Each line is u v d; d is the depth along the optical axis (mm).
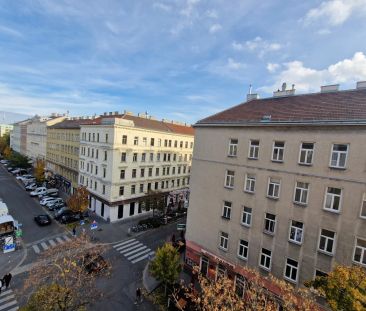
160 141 42188
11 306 17625
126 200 37406
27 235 29812
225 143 21125
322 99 19531
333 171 15172
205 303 11414
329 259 15398
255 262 18984
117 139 35219
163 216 38250
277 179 17844
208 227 22375
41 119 73875
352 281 10281
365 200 14086
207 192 22516
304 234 16438
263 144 18609
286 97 23375
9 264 23156
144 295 20062
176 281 21891
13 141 107062
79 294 16594
